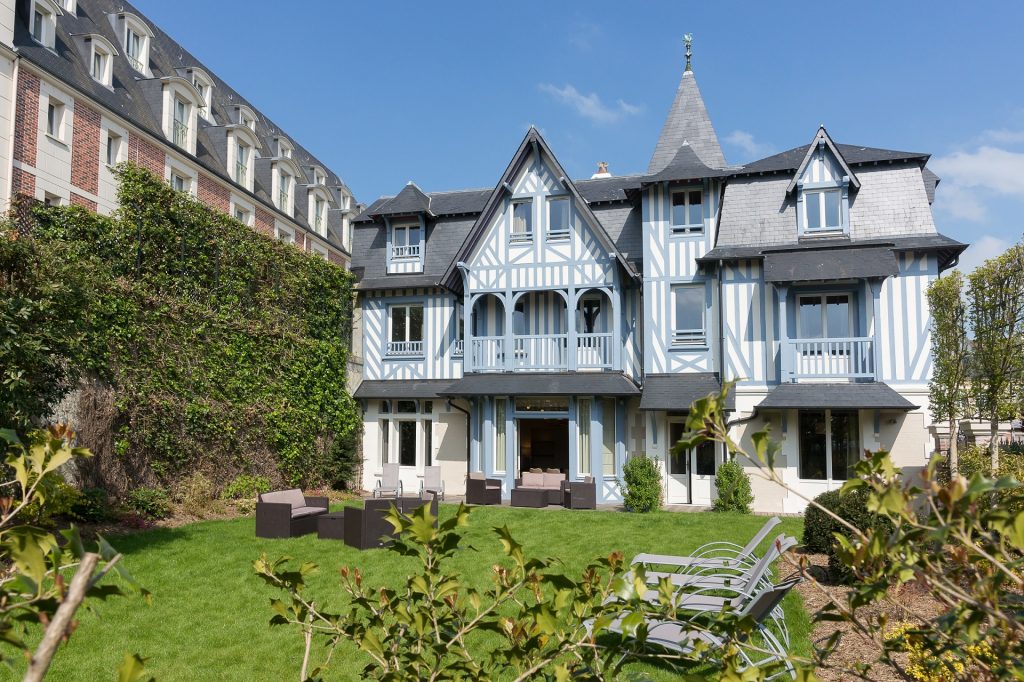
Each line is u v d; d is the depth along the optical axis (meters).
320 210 33.41
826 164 17.78
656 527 13.16
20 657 6.03
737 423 17.00
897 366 16.67
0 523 2.18
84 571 1.57
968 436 19.91
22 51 16.88
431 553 2.90
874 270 16.03
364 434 22.64
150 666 6.09
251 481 17.06
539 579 2.84
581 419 19.64
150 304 14.68
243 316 17.56
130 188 14.64
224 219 17.05
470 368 20.53
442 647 2.79
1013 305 13.30
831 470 16.88
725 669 2.51
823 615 2.39
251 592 8.39
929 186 18.97
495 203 20.52
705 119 21.48
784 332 16.77
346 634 3.05
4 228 9.38
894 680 5.29
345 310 21.97
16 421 8.98
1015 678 1.97
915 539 2.09
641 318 19.98
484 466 19.80
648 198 19.27
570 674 2.73
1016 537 1.75
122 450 13.60
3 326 8.59
